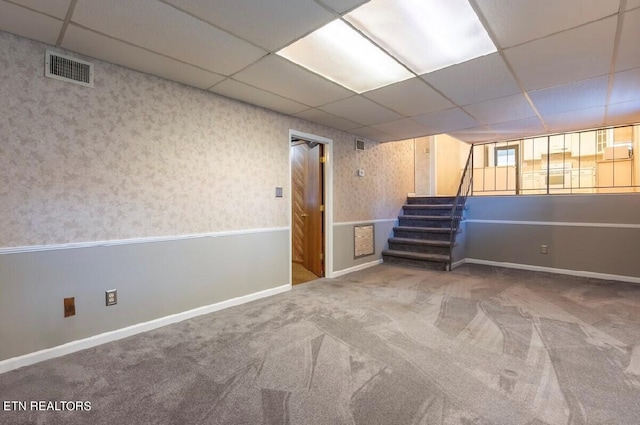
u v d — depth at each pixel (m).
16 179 2.09
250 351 2.28
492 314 2.99
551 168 7.18
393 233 5.89
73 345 2.30
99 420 1.57
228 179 3.26
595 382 1.87
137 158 2.62
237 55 2.33
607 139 6.50
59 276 2.26
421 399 1.72
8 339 2.07
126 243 2.57
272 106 3.51
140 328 2.64
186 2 1.72
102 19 1.88
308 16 1.86
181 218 2.91
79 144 2.33
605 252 4.41
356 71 2.60
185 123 2.91
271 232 3.70
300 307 3.23
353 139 4.91
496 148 7.38
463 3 1.74
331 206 4.52
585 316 2.93
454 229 5.12
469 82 2.82
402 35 2.07
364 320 2.86
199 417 1.59
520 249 5.10
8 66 2.05
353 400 1.72
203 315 3.03
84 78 2.34
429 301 3.39
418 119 4.02
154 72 2.63
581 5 1.75
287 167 3.88
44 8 1.77
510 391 1.79
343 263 4.75
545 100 3.30
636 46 2.19
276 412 1.62
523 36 2.07
